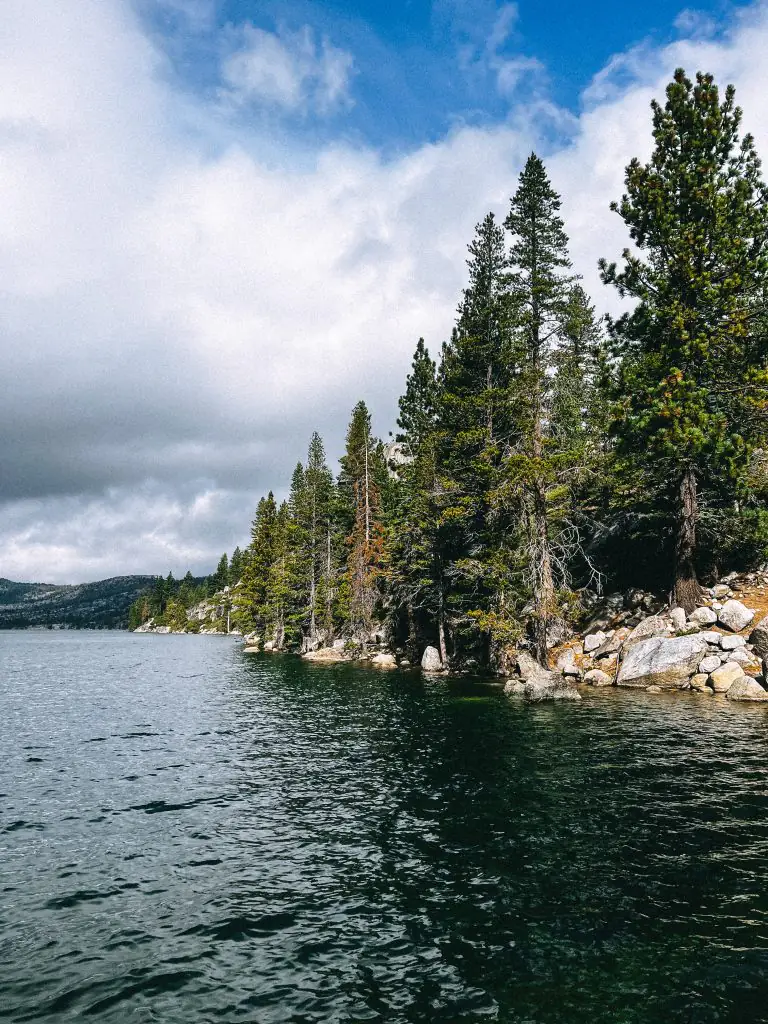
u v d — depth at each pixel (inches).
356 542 2277.3
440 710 945.5
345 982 253.9
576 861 367.6
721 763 563.8
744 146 1074.1
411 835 419.2
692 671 1006.4
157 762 642.8
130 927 301.9
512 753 639.1
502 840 405.1
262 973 261.0
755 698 874.8
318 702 1081.4
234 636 5674.2
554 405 1401.3
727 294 1039.6
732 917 299.0
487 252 1592.0
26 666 2079.2
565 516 1444.4
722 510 1210.6
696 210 1083.9
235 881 353.4
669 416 1032.8
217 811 478.6
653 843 389.1
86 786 553.3
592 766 572.4
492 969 261.0
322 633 2632.9
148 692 1275.8
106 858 388.5
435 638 1847.9
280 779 571.2
